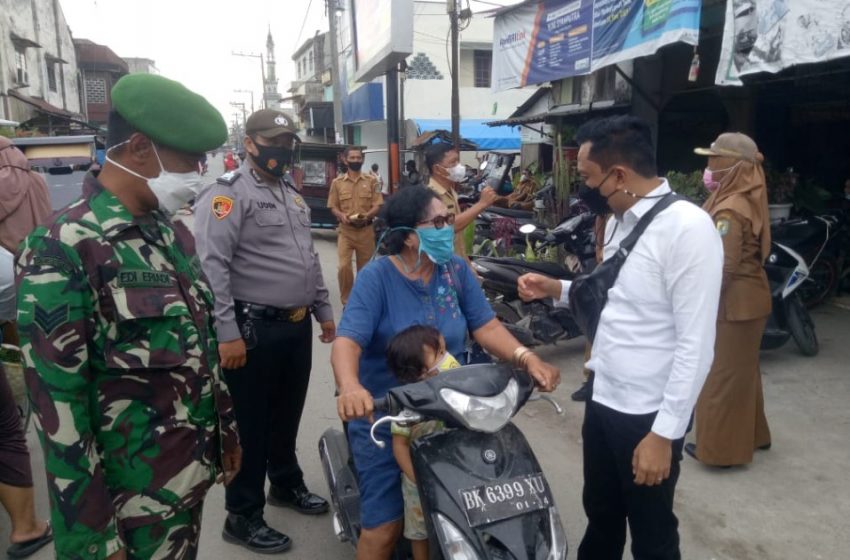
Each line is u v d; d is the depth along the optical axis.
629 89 9.09
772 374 5.42
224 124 1.89
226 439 2.15
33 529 3.26
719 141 3.77
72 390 1.70
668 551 2.34
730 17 4.99
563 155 10.27
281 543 3.25
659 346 2.17
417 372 2.38
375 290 2.54
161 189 1.81
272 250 3.12
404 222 2.47
